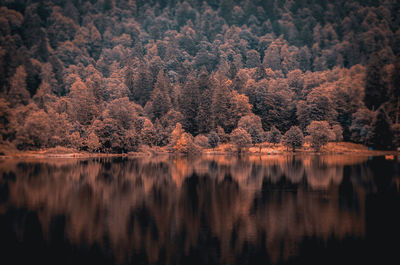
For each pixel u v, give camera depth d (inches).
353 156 5659.5
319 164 4249.5
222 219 1727.4
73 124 6250.0
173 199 2182.6
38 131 5447.8
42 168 3703.3
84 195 2298.2
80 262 1219.9
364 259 1251.8
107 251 1312.7
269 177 3149.6
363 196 2281.0
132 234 1503.4
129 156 5880.9
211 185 2723.9
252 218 1743.4
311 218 1739.7
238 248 1347.2
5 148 5305.1
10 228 1571.1
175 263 1210.6
